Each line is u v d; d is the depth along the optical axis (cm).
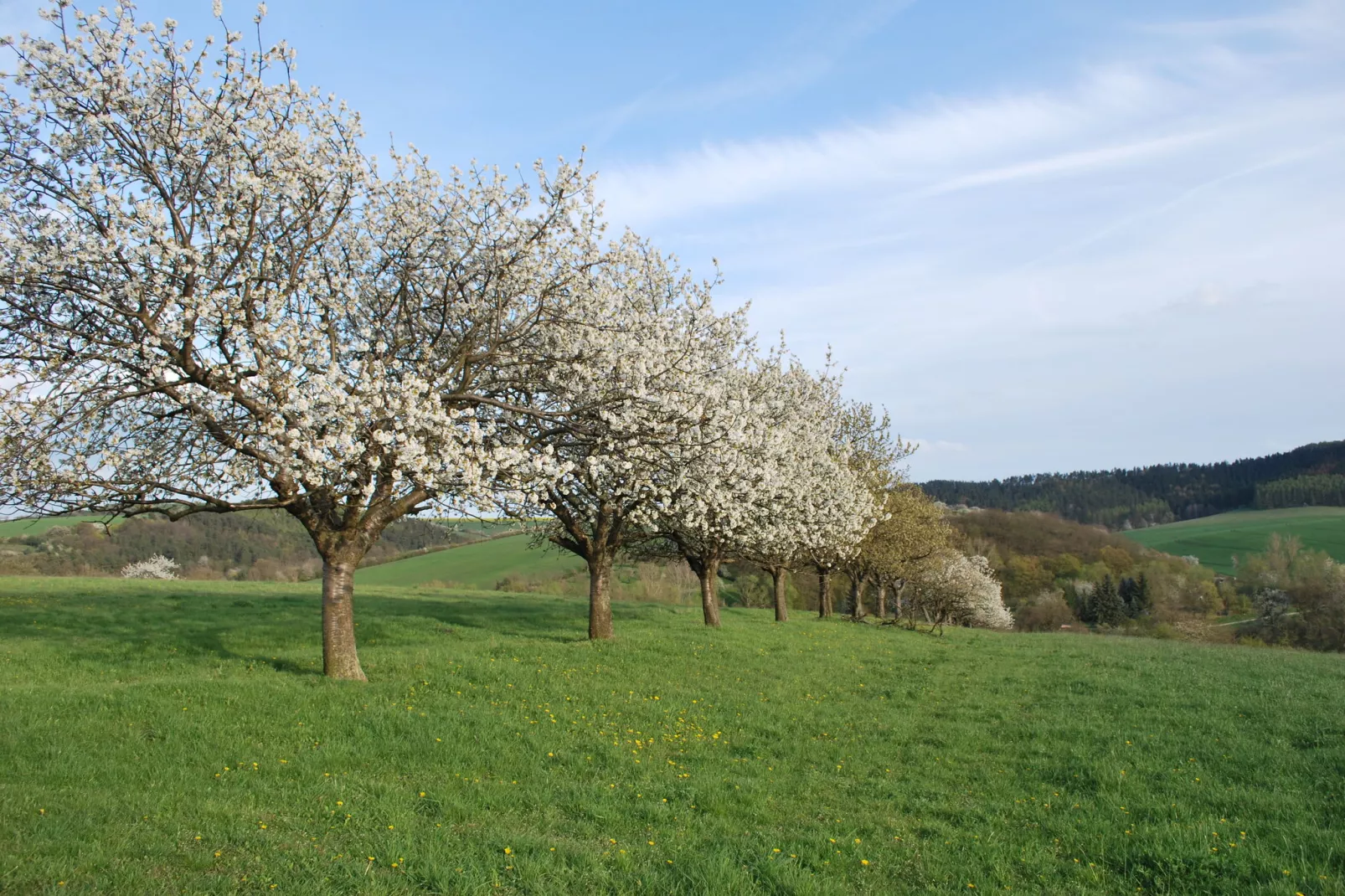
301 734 1282
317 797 1035
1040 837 1052
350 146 1686
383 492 1678
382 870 810
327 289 1633
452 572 6206
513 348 1841
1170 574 8506
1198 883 894
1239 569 8606
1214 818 1073
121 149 1448
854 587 4678
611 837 986
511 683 1723
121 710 1309
